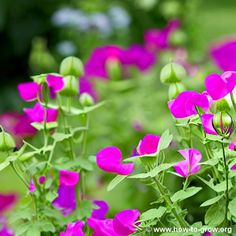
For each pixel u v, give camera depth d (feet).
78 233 4.03
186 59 8.91
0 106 14.15
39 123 4.37
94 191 6.16
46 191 4.35
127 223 3.99
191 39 10.95
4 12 14.47
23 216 4.25
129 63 8.18
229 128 3.87
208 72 7.23
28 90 4.37
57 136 4.26
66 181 4.33
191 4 11.16
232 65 7.14
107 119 7.02
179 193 3.93
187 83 6.55
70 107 4.40
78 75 4.38
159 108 7.25
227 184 3.85
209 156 3.98
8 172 5.84
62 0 14.67
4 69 14.80
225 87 3.85
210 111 3.93
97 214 4.43
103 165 3.96
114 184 3.95
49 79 4.23
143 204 5.62
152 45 9.27
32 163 4.27
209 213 3.92
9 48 14.73
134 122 6.82
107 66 7.88
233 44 7.09
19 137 5.22
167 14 11.16
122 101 7.37
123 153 6.82
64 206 4.41
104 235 4.04
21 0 14.58
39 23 14.71
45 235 4.32
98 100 7.45
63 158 4.42
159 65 8.68
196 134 4.05
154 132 6.63
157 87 7.88
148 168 3.93
